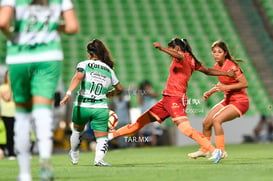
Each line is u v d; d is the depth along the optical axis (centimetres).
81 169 2350
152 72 7706
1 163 3209
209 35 8581
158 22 8794
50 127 1526
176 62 2648
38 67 1533
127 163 2922
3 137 3994
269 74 7925
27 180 1574
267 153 3878
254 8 9106
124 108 5322
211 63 7919
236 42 8488
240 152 4072
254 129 6303
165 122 6044
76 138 2695
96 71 2552
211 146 2630
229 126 6225
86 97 2553
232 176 1870
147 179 1819
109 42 8231
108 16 8838
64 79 7350
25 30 1531
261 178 1778
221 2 9331
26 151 1588
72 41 8131
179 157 3531
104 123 2612
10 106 3844
